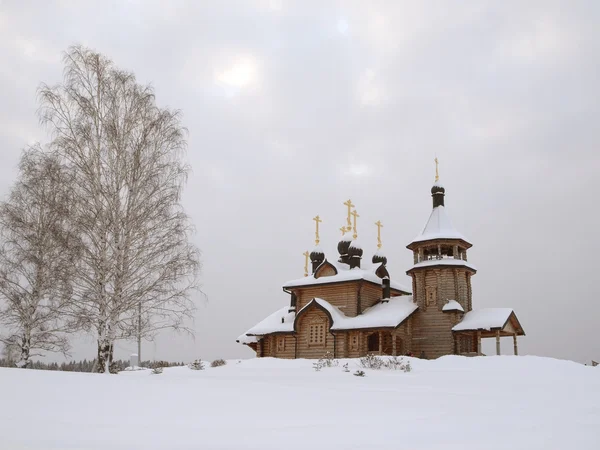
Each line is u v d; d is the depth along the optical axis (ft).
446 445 30.42
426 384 75.31
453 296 146.82
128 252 81.25
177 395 50.26
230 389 56.85
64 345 91.20
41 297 89.25
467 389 68.80
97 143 84.48
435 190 161.38
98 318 78.43
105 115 86.33
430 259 159.43
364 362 105.70
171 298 82.17
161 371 97.14
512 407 49.65
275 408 45.42
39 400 43.09
